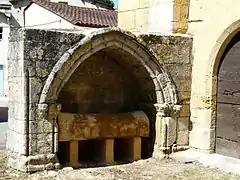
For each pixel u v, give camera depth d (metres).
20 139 7.42
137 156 8.93
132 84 9.62
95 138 8.39
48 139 7.56
